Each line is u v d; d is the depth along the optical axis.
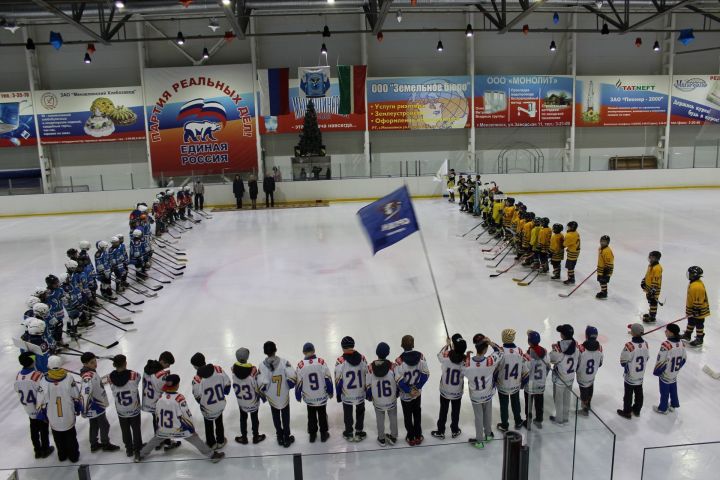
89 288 10.92
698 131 29.45
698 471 5.08
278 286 13.21
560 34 28.22
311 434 6.67
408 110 27.39
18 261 16.75
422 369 6.32
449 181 25.78
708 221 19.25
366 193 27.62
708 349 8.98
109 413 7.57
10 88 26.95
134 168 27.88
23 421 7.55
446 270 14.13
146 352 9.59
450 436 6.67
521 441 5.16
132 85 27.22
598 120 28.34
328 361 8.89
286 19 26.98
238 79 26.62
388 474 5.13
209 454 6.33
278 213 24.19
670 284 12.45
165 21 26.84
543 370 6.23
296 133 27.88
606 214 21.17
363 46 27.06
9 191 26.42
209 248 17.58
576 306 11.18
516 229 14.65
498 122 27.84
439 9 26.62
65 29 26.59
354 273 14.12
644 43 28.70
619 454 6.23
